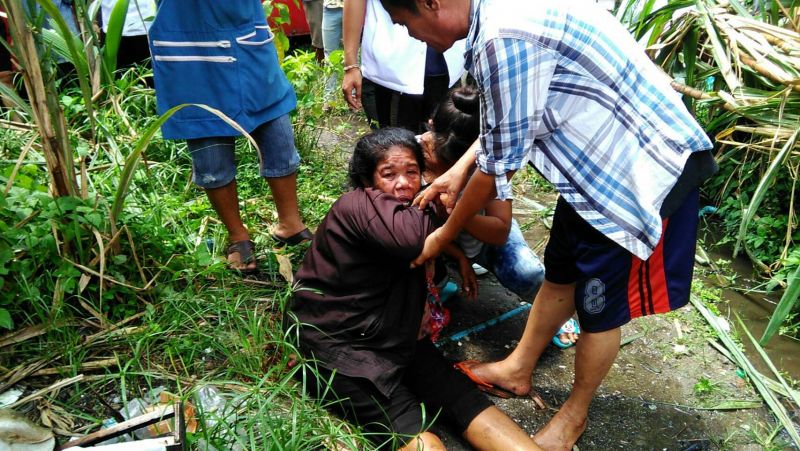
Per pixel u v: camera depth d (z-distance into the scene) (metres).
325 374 2.15
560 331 2.64
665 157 1.74
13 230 2.27
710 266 3.27
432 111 3.16
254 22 2.52
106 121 3.41
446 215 2.43
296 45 6.24
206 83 2.49
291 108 2.75
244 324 2.36
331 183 3.67
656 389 2.45
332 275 2.23
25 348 2.24
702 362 2.59
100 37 4.19
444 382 2.17
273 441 1.86
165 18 2.39
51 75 2.25
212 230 3.01
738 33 3.23
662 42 3.58
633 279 1.93
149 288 2.49
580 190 1.80
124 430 1.73
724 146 3.66
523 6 1.53
